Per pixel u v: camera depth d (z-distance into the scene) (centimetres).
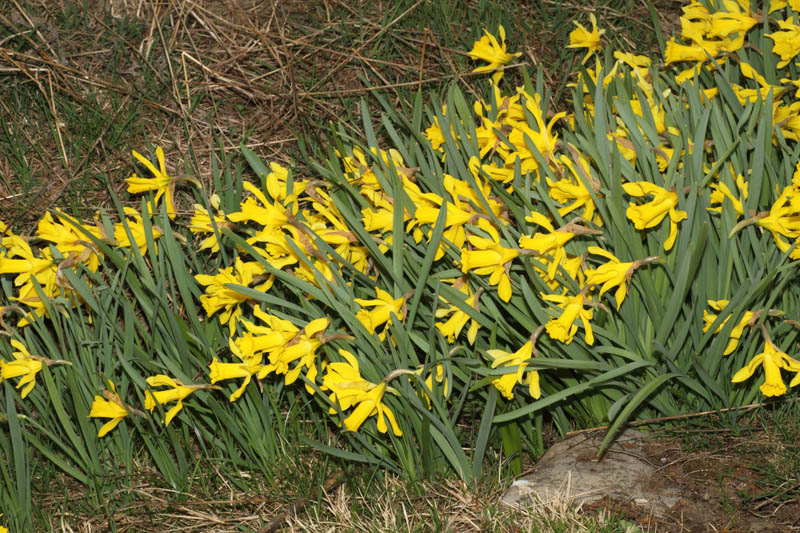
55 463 236
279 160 339
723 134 231
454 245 222
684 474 221
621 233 210
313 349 212
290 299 246
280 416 242
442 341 215
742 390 229
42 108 354
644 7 402
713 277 218
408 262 227
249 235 251
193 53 380
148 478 242
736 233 214
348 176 250
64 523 233
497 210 234
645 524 208
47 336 230
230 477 240
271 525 224
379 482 235
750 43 282
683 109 253
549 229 205
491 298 226
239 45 386
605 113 252
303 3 411
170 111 344
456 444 224
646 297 215
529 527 209
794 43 255
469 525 218
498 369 205
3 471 226
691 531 204
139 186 243
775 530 202
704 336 214
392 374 208
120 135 341
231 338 234
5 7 387
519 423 246
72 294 241
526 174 232
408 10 378
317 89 369
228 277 223
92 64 371
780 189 229
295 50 386
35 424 232
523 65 281
